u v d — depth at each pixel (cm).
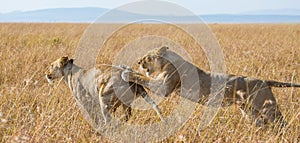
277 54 1467
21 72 1062
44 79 1007
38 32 2792
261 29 3622
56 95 784
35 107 775
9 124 679
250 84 717
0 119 670
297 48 1717
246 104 709
